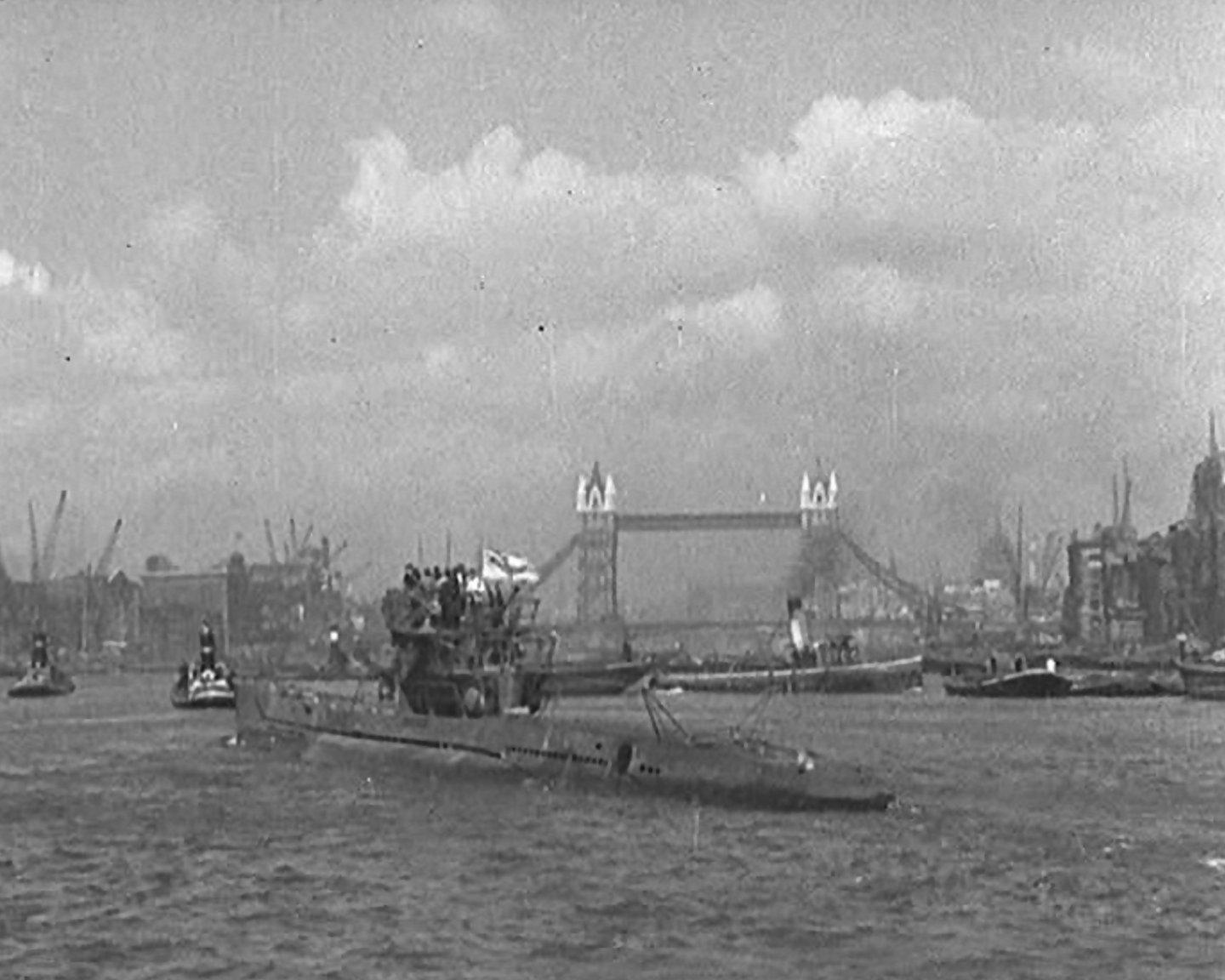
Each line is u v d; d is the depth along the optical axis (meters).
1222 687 150.75
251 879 46.09
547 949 36.75
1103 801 60.59
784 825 52.78
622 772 60.12
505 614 73.75
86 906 42.94
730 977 34.22
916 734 101.88
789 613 190.25
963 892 42.31
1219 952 36.19
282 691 89.56
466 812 57.44
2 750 96.94
